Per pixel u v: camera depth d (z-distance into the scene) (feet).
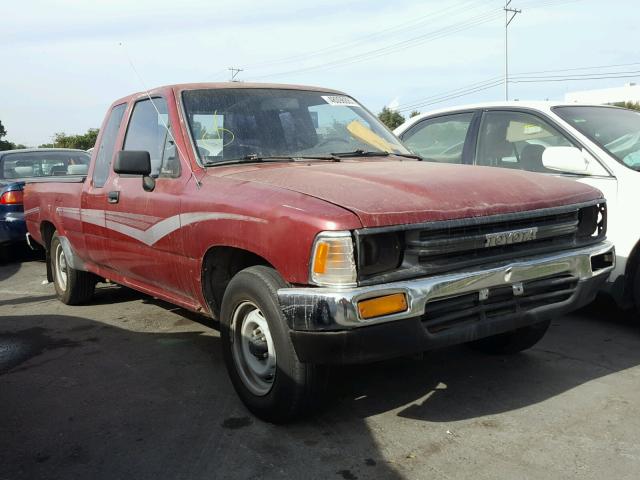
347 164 12.42
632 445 9.81
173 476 9.29
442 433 10.37
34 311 19.47
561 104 17.54
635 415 10.86
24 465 9.73
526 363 13.53
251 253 11.16
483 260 9.92
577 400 11.55
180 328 17.04
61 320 18.26
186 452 9.99
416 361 13.73
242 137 13.17
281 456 9.77
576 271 10.93
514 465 9.29
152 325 17.42
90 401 12.17
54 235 20.22
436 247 9.38
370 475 9.15
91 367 14.14
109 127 16.74
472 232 9.79
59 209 18.99
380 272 9.07
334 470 9.31
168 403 11.95
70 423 11.21
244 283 10.38
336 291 8.74
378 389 12.25
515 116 17.75
